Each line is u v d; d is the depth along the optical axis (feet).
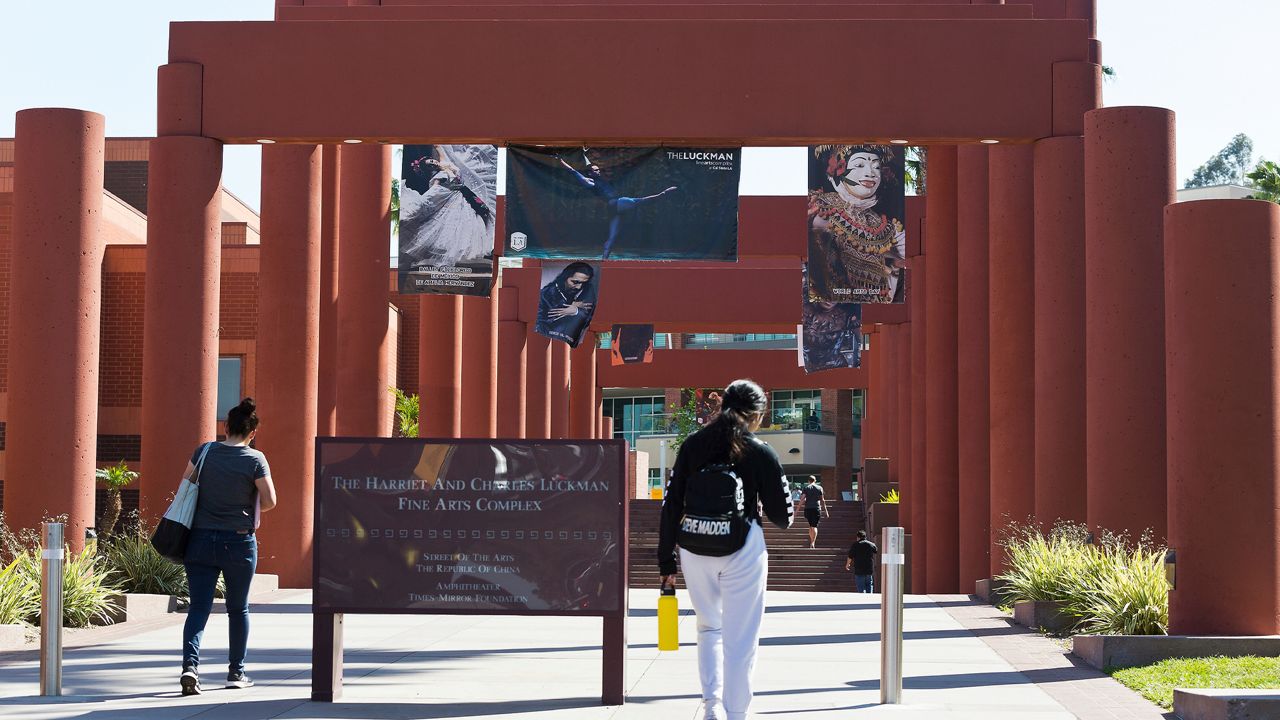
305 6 61.11
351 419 71.26
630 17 61.46
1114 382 48.26
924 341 87.61
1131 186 48.39
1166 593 37.60
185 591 50.65
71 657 35.37
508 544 26.94
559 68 55.01
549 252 55.72
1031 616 44.98
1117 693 29.40
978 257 70.08
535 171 56.08
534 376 118.52
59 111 51.21
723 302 114.83
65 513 50.55
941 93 54.54
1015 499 60.59
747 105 54.65
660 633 23.22
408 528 27.04
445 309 91.76
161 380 54.49
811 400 236.43
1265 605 34.60
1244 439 34.81
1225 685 28.63
